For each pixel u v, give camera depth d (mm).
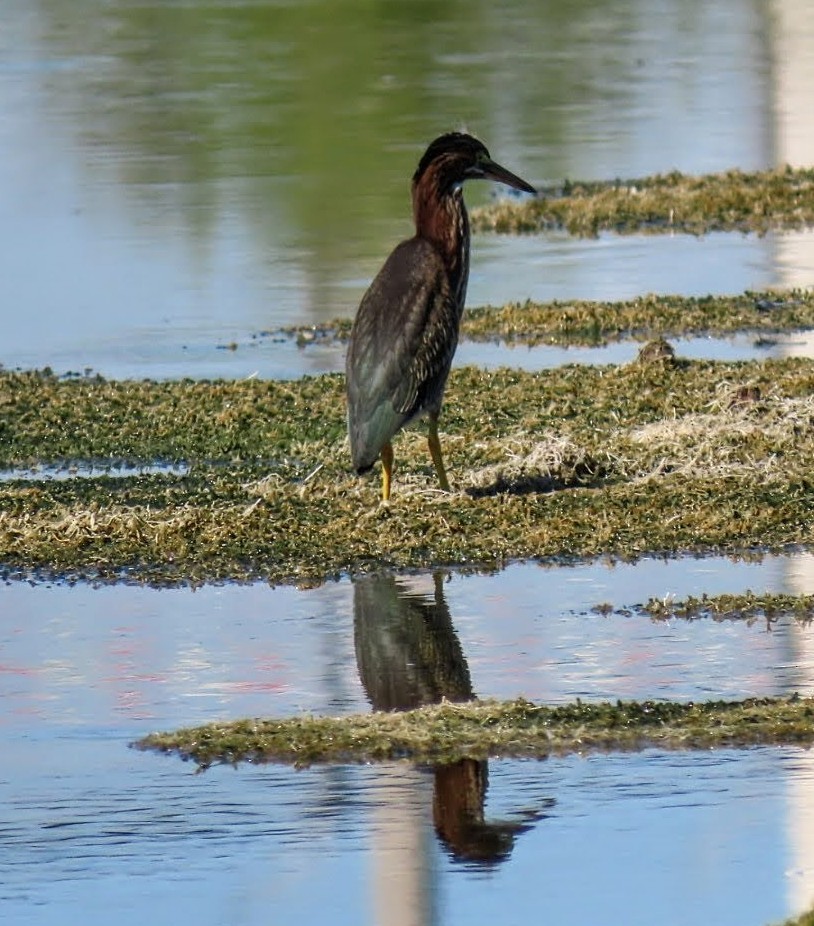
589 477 15742
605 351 21031
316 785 10062
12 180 32094
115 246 27266
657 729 10555
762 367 19188
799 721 10578
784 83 40719
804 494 15016
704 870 8961
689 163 32438
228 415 18219
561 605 12922
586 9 53219
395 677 11711
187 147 34688
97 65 44719
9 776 10305
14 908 8820
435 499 15180
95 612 13133
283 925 8602
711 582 13297
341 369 20562
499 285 24625
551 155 33438
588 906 8672
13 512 15234
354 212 29094
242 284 24938
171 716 11203
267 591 13477
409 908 8680
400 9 53156
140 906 8828
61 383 20000
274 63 44500
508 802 9719
